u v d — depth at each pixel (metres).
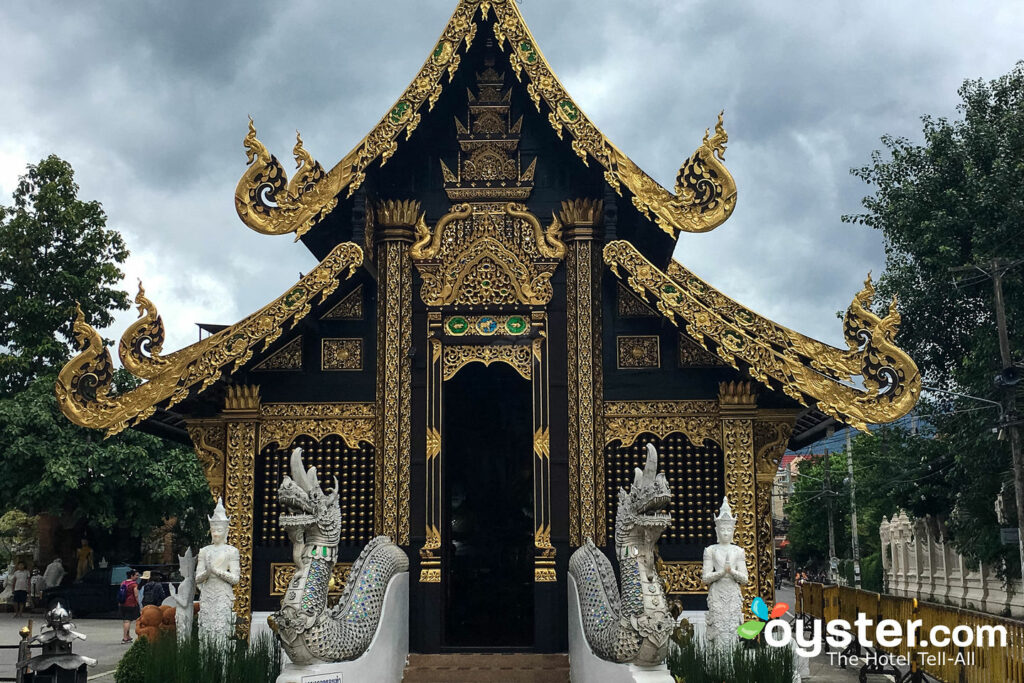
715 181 12.44
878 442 38.97
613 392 13.27
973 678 12.61
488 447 16.78
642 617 8.55
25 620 29.12
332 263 12.52
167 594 24.31
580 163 13.62
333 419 13.34
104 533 36.22
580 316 13.13
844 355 11.94
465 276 13.34
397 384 13.06
